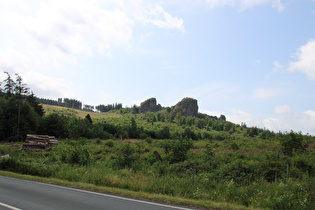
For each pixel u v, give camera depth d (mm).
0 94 57031
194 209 6723
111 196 8117
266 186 8914
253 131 144000
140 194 8453
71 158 17688
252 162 12234
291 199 7402
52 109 183750
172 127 155500
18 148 28016
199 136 108875
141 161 17203
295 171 11078
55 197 7664
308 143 18297
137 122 166625
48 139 29688
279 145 21562
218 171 11781
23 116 44969
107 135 63188
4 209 6102
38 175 13203
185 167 13664
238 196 8344
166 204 7227
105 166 17031
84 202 7047
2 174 13023
